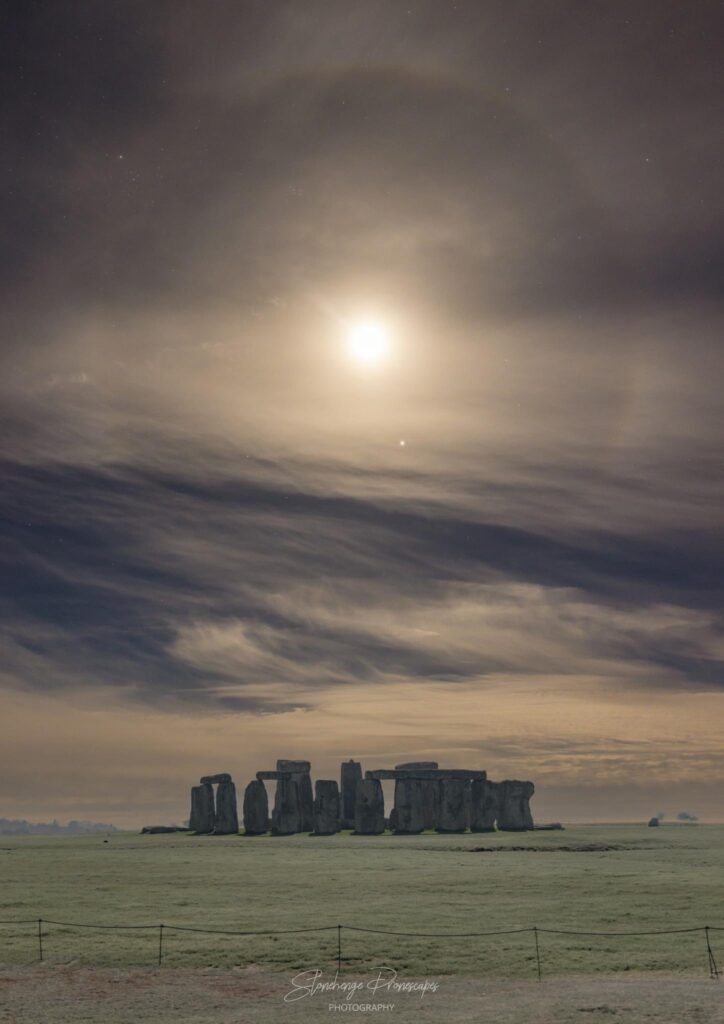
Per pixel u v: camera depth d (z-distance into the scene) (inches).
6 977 1775.3
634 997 1525.6
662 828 5615.2
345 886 2719.0
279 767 5447.8
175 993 1658.5
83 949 1964.8
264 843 4375.0
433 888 2657.5
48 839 5260.8
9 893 2674.7
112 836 5438.0
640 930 2052.2
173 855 3747.5
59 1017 1514.5
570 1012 1448.1
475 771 5324.8
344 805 5767.7
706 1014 1407.5
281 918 2229.3
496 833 4987.7
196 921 2212.1
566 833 4904.0
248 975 1774.1
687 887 2613.2
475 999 1576.0
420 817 5152.6
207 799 5629.9
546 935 2015.3
